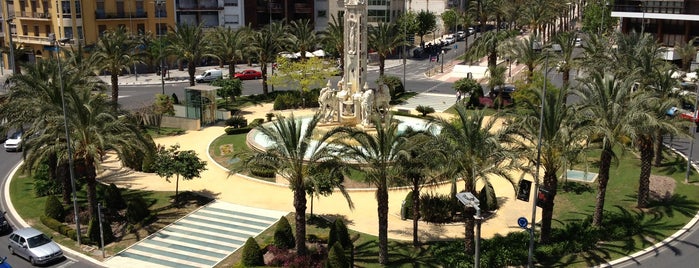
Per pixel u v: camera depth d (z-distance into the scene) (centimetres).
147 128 6538
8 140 5950
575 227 3803
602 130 3497
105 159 5456
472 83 7275
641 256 3569
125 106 7444
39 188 4612
